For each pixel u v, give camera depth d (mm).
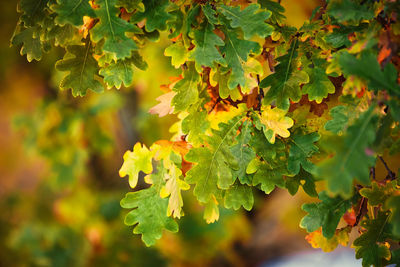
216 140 1480
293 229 5039
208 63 1448
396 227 1325
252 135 1485
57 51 4250
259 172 1476
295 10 2113
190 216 4352
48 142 3971
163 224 1494
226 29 1461
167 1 1444
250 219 5250
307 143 1475
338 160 1312
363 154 1318
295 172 1469
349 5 1393
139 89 4043
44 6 1480
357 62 1340
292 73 1467
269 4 1497
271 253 5074
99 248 4086
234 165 1479
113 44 1418
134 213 1500
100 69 1504
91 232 4164
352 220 1501
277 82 1466
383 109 1361
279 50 1491
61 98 4012
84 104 4078
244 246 5062
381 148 1367
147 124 4141
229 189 1490
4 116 6000
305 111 1494
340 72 1446
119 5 1432
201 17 1465
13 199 5359
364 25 1440
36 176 6688
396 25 1385
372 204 1449
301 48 1478
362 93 1418
